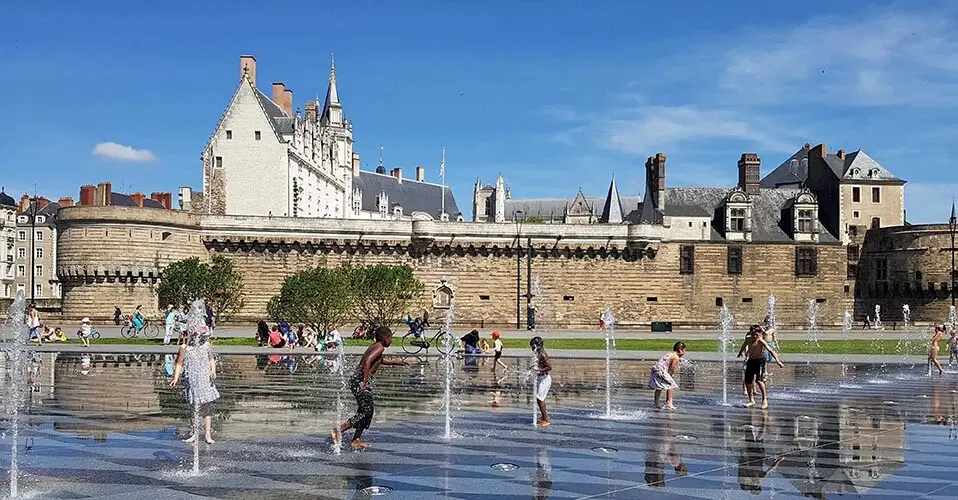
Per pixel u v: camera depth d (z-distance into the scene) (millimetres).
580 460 17578
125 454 18016
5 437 20031
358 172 157250
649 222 96812
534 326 86062
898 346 59094
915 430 21766
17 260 137250
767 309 92188
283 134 100125
